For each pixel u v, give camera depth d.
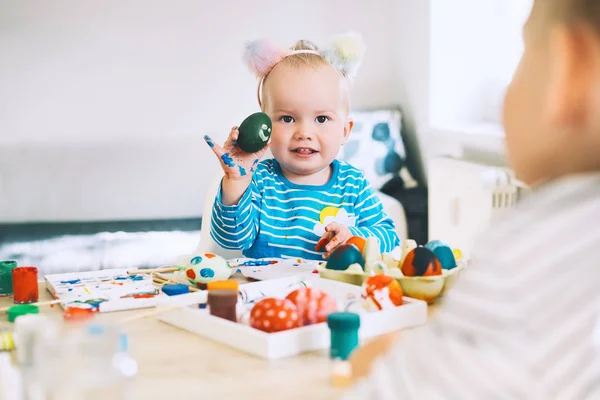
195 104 3.97
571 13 0.53
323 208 1.66
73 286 1.22
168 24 3.90
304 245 1.62
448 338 0.51
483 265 0.53
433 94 3.56
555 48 0.54
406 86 3.82
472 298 0.52
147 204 3.97
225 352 0.90
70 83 3.85
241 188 1.47
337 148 1.67
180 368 0.85
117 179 3.93
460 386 0.50
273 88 1.65
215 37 3.95
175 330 1.00
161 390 0.78
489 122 3.55
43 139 3.85
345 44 1.67
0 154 3.82
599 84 0.53
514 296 0.51
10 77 3.80
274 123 1.66
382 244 1.58
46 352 0.64
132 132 3.93
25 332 0.79
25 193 3.85
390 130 3.68
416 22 3.65
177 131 3.97
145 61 3.90
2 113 3.80
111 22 3.85
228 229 1.50
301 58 1.65
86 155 3.89
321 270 1.21
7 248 3.41
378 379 0.53
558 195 0.54
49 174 3.87
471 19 3.52
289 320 0.93
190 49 3.93
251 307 1.03
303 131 1.63
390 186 3.63
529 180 0.60
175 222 3.91
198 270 1.23
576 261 0.51
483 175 2.79
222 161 1.44
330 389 0.78
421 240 3.36
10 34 3.77
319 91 1.63
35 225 3.81
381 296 1.01
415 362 0.52
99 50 3.86
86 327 0.66
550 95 0.54
